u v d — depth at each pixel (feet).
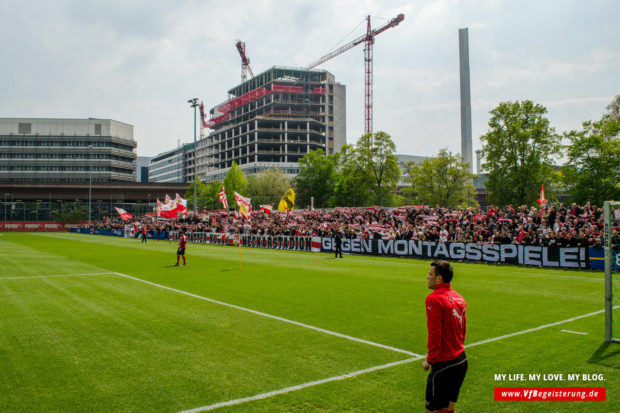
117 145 479.82
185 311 36.35
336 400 18.40
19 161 447.42
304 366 22.67
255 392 19.29
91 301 40.86
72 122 460.55
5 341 27.48
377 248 97.14
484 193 294.25
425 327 30.86
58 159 455.22
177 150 652.48
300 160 304.50
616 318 33.58
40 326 31.24
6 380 20.94
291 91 466.70
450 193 196.65
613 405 18.15
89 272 63.77
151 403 18.21
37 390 19.69
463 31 333.62
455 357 14.44
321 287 49.47
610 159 120.37
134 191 316.40
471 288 48.55
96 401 18.47
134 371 22.06
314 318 33.71
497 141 139.03
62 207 317.63
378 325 31.42
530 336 28.35
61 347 26.21
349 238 104.37
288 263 78.38
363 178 209.77
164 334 29.04
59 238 183.93
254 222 165.07
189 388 19.79
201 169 601.62
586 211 85.56
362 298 42.39
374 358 23.97
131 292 46.03
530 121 137.28
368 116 418.92
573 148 126.31
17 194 298.56
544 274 61.11
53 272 63.57
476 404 18.16
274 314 35.17
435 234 91.15
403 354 24.66
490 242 81.25
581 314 35.06
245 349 25.67
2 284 51.57
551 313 35.45
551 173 134.92
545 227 81.30
